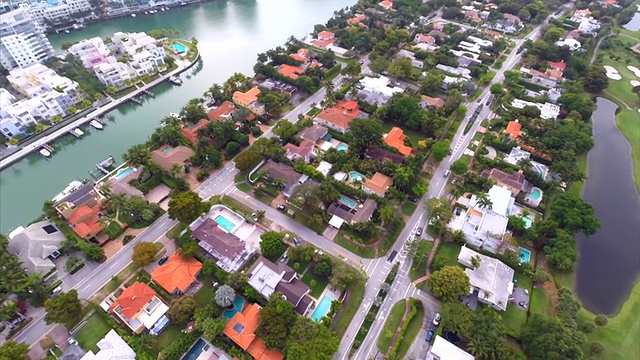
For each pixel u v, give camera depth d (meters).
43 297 109.62
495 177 148.12
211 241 121.50
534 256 127.31
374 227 129.88
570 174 146.62
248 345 98.25
